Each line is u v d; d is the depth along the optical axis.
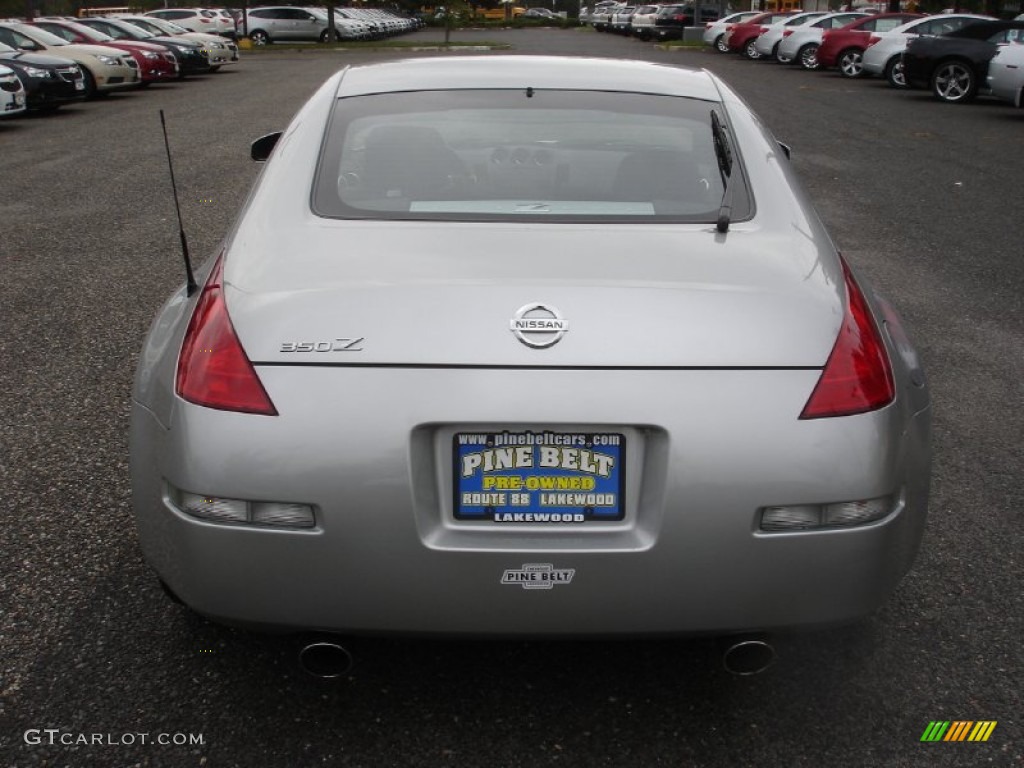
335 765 2.30
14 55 17.42
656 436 2.14
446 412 2.12
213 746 2.36
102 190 9.85
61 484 3.68
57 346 5.23
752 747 2.38
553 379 2.13
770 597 2.18
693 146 2.92
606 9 64.38
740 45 32.41
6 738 2.38
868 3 46.75
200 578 2.22
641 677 2.63
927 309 5.98
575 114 3.04
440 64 3.35
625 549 2.14
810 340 2.21
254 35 45.16
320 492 2.12
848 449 2.15
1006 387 4.74
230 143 13.05
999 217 8.71
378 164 2.82
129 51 21.53
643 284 2.26
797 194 2.82
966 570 3.15
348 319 2.19
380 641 2.78
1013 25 19.19
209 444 2.15
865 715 2.49
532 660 2.70
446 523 2.18
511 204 2.68
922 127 15.22
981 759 2.34
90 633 2.79
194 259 7.07
